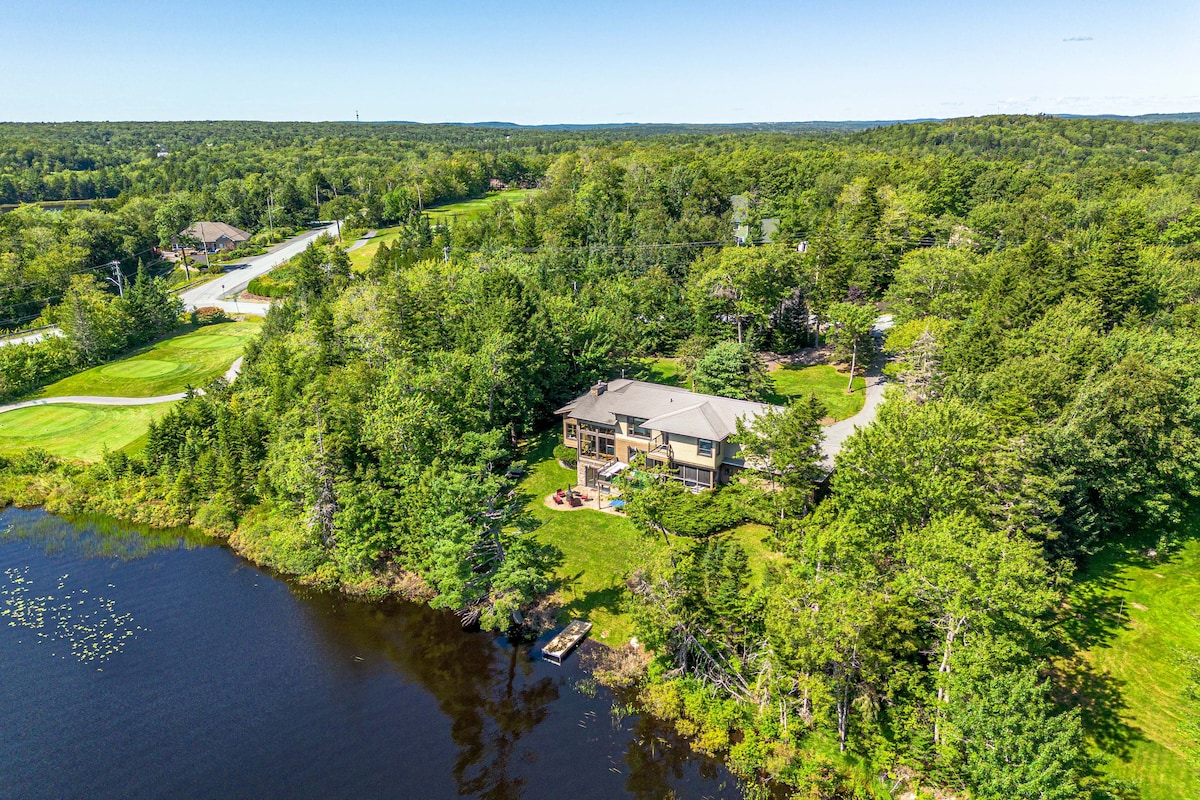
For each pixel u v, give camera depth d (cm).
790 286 8319
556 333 7112
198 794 3125
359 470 4997
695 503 4994
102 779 3206
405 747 3381
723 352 6519
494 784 3138
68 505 5978
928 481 3434
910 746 2970
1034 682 2836
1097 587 4197
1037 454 3903
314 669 3975
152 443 6181
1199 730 2794
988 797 2573
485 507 4162
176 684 3859
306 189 18038
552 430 6775
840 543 3134
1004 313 6384
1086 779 2719
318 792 3119
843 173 14112
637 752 3291
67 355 8875
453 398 5981
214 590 4831
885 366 7681
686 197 12450
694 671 3578
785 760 3108
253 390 6594
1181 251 9044
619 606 4288
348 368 6394
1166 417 4528
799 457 4406
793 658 3016
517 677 3828
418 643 4181
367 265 12262
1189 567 4350
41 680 3894
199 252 14762
